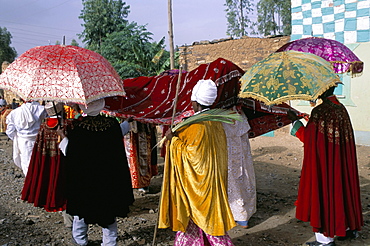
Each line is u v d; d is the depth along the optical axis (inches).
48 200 181.3
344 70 190.5
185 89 194.7
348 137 158.7
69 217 188.7
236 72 188.2
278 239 177.8
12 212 220.4
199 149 128.7
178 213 132.2
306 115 179.2
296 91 134.6
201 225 128.3
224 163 134.3
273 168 321.1
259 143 430.6
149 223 201.8
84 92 134.4
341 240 172.2
